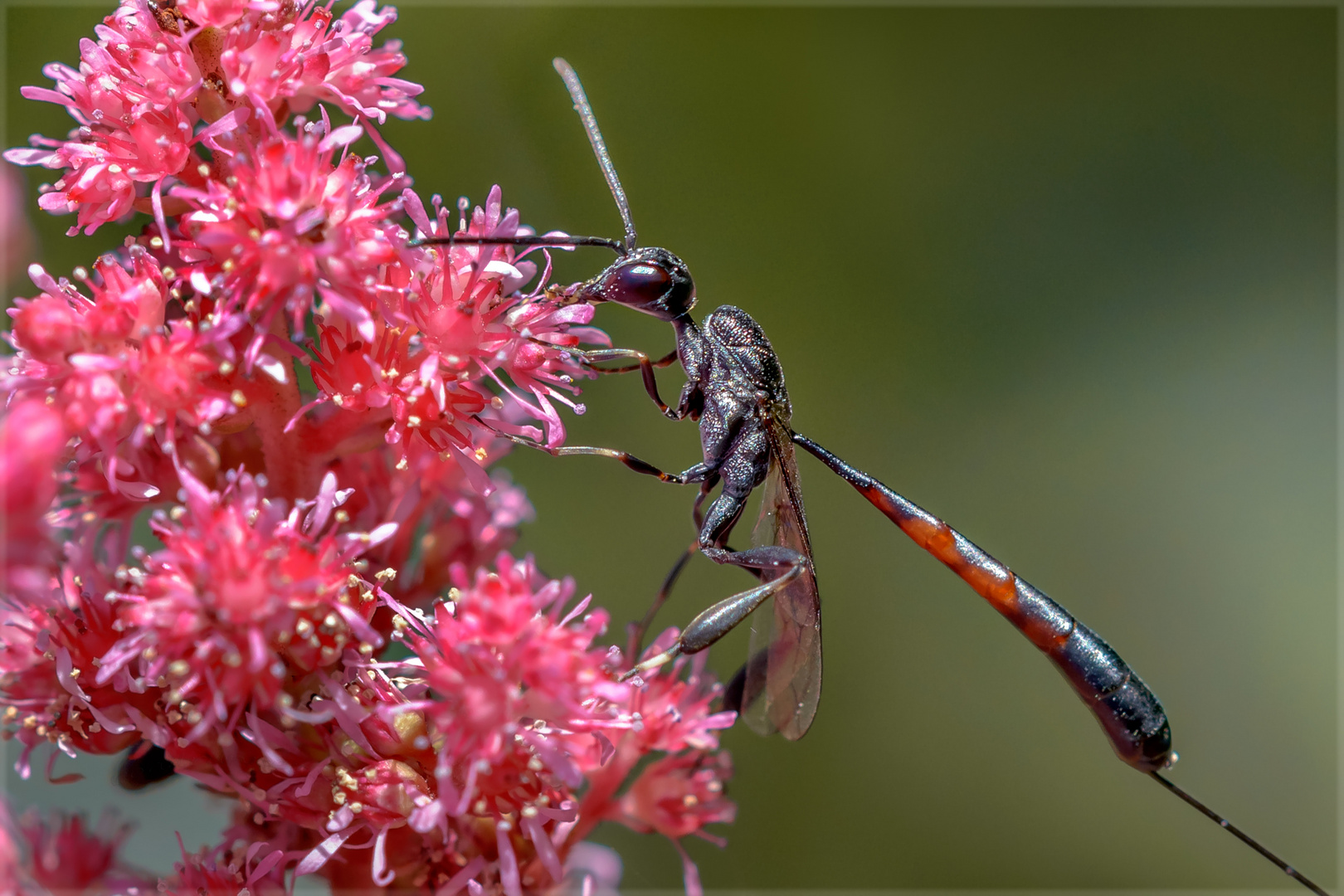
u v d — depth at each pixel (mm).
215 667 107
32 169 117
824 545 123
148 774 109
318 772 108
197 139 108
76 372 107
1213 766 123
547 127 122
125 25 108
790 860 121
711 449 115
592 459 122
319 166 108
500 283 110
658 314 114
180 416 108
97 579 109
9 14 118
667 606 122
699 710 112
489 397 110
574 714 108
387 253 108
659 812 112
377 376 109
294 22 109
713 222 123
